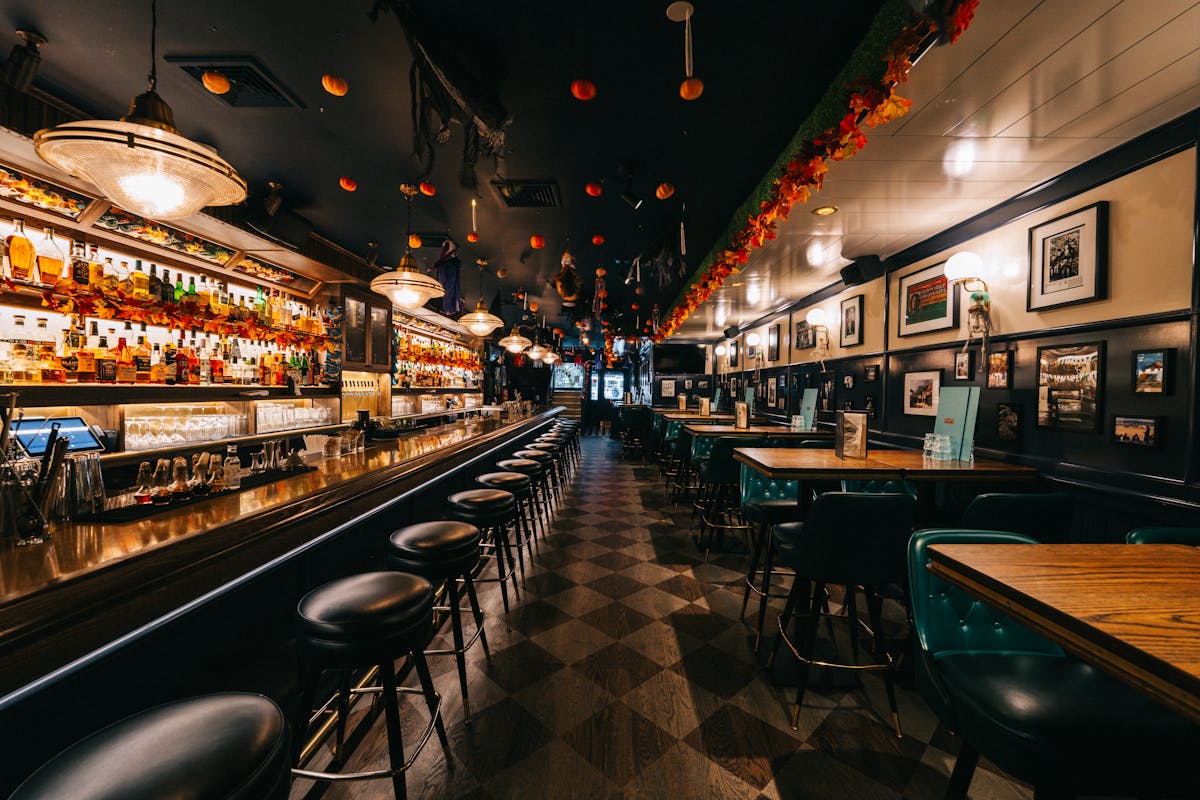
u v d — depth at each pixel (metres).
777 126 2.72
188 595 1.21
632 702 2.07
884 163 2.76
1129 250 2.51
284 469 2.18
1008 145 2.55
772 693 2.14
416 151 2.24
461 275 6.60
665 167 3.20
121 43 2.09
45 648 0.89
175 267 3.60
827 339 6.08
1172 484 2.27
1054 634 0.92
